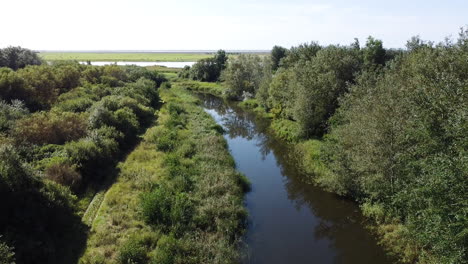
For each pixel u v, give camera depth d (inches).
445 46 775.7
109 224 587.5
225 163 927.0
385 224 632.4
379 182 660.1
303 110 1182.3
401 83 749.9
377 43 1464.1
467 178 379.2
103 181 787.4
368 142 654.5
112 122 1072.2
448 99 457.7
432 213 434.0
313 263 557.9
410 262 527.5
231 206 671.8
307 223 697.0
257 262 551.8
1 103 1031.6
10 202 507.8
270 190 856.3
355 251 596.7
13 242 450.6
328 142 941.8
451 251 410.0
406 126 585.3
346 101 895.1
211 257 529.3
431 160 454.9
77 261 491.2
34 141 834.8
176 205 628.7
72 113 1035.3
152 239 547.2
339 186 764.0
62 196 608.4
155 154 959.0
